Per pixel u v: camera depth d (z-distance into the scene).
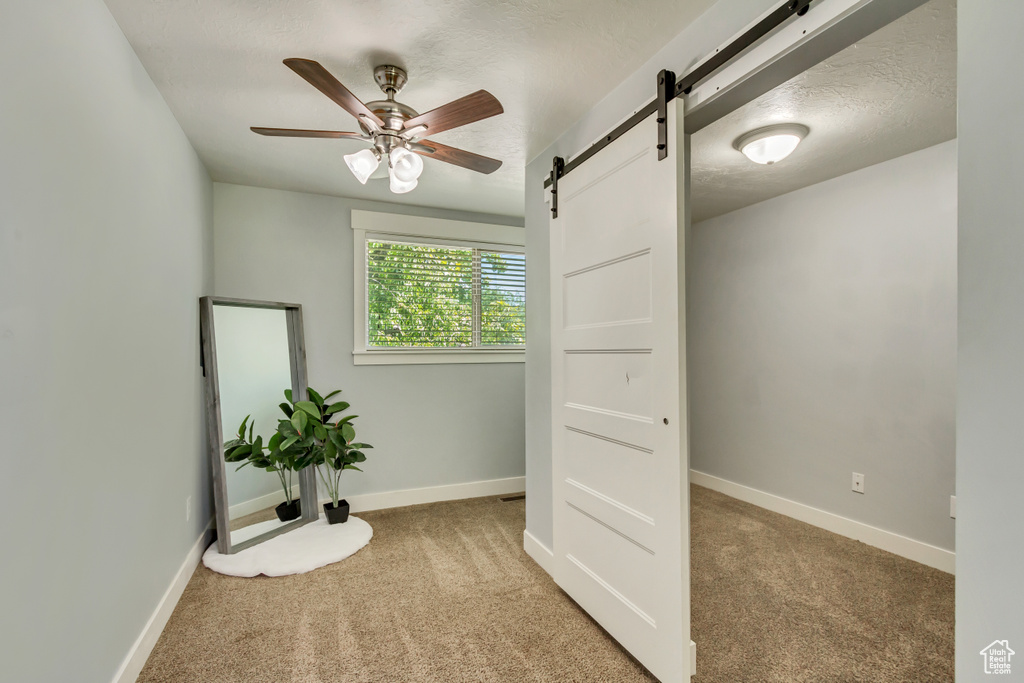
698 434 4.03
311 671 1.65
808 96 1.93
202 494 2.59
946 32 1.49
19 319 0.96
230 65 1.74
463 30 1.56
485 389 3.80
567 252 2.14
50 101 1.08
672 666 1.50
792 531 2.95
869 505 2.75
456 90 1.95
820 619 1.98
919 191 2.53
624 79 1.86
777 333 3.32
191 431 2.36
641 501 1.65
